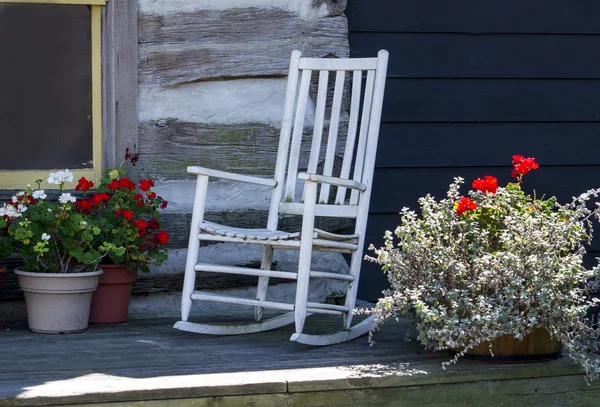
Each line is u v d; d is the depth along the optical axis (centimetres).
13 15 389
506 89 445
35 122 392
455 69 438
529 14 445
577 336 280
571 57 451
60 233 337
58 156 394
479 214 306
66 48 392
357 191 347
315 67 366
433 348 303
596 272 284
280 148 364
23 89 392
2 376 259
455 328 275
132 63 385
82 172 391
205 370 271
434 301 288
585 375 283
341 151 412
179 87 394
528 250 288
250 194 403
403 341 328
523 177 450
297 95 406
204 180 332
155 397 246
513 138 447
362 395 266
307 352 304
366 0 427
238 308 399
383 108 430
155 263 357
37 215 328
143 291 387
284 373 266
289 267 404
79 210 348
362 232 340
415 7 432
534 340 284
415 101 434
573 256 285
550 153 451
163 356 293
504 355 283
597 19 454
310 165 362
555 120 451
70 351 300
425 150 437
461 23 438
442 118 438
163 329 350
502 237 286
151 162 390
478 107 442
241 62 399
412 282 297
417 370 272
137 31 386
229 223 394
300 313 310
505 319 275
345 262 420
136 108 386
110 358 288
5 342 317
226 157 400
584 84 454
